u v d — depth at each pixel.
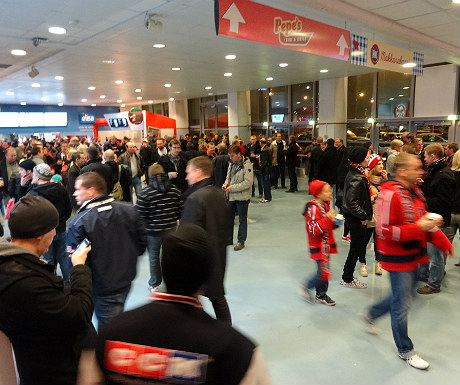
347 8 4.71
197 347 0.86
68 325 1.40
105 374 0.90
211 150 7.55
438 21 5.60
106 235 2.19
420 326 3.09
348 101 12.23
